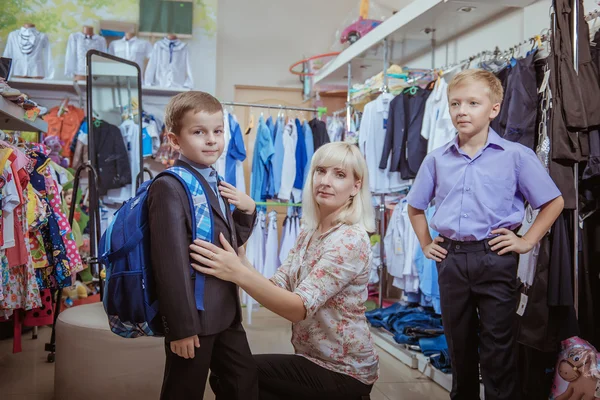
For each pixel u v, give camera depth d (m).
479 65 2.78
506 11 3.16
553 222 1.85
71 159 4.57
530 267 2.12
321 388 1.49
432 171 2.07
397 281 3.69
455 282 1.89
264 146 4.35
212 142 1.33
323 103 6.05
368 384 1.55
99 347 2.03
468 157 1.91
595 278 2.20
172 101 1.36
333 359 1.52
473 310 1.93
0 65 2.47
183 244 1.22
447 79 3.66
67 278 2.90
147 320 1.24
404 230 3.56
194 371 1.26
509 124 2.36
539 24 2.88
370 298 4.63
